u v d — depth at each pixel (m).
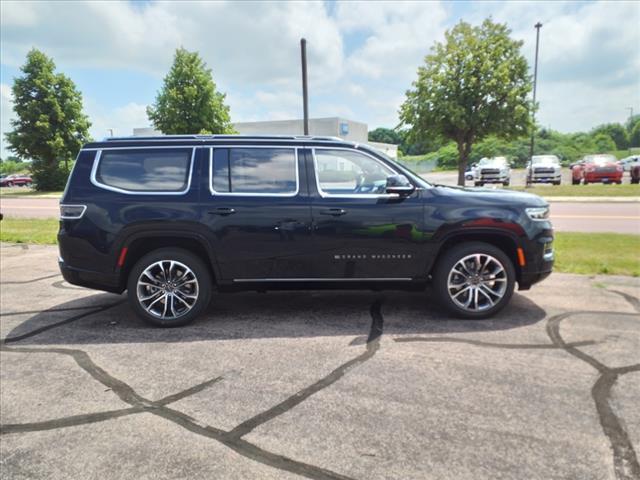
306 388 3.12
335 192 4.43
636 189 21.33
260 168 4.44
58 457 2.41
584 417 2.68
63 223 4.42
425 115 18.73
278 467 2.29
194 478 2.22
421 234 4.38
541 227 4.45
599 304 4.88
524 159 67.12
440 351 3.70
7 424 2.75
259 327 4.36
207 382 3.24
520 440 2.47
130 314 4.89
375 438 2.52
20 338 4.18
